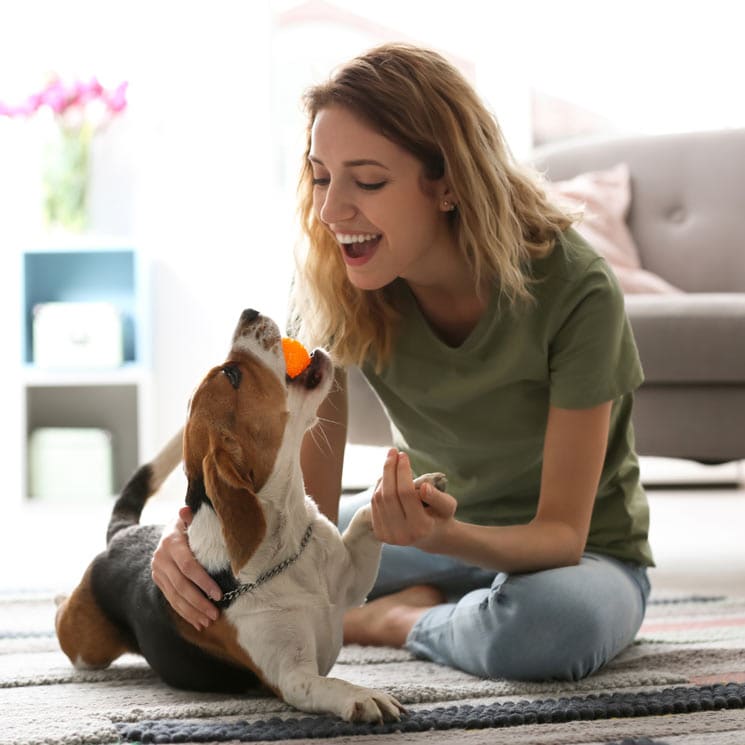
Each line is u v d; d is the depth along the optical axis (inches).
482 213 71.7
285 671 66.7
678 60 199.5
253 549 64.1
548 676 73.9
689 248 165.2
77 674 79.0
